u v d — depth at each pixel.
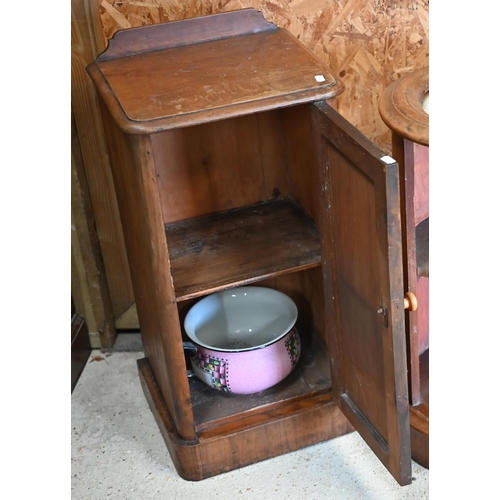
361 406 1.17
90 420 1.46
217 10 1.34
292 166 1.39
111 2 1.32
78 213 1.48
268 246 1.30
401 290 0.92
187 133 1.34
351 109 1.47
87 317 1.62
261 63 1.14
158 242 1.08
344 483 1.26
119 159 1.19
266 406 1.33
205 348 1.32
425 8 1.36
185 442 1.27
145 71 1.15
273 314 1.47
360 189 0.95
